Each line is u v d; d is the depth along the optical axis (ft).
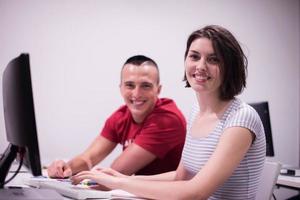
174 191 3.88
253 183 4.41
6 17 10.21
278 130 12.53
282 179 7.07
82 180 4.66
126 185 4.21
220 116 4.54
